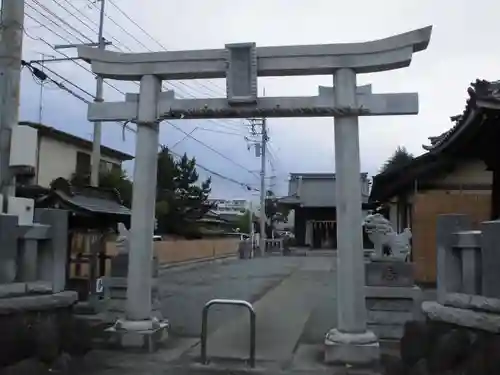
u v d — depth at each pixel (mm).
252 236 47344
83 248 11516
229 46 8102
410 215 17406
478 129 8680
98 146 18094
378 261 9219
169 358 7836
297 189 51531
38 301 6348
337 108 7902
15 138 7023
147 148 8539
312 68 8039
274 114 8211
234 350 8445
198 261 32656
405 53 7758
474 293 5863
